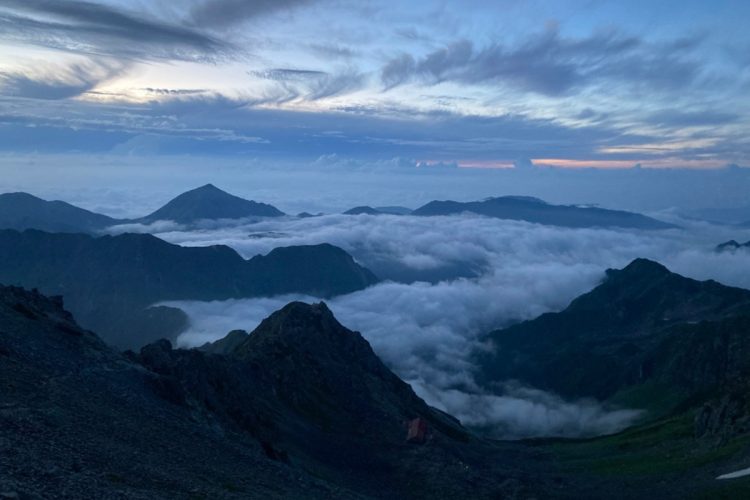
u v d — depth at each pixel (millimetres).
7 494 32281
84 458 46719
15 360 68875
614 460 182125
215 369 121375
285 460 92750
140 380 82750
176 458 58500
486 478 130625
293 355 170500
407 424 152625
